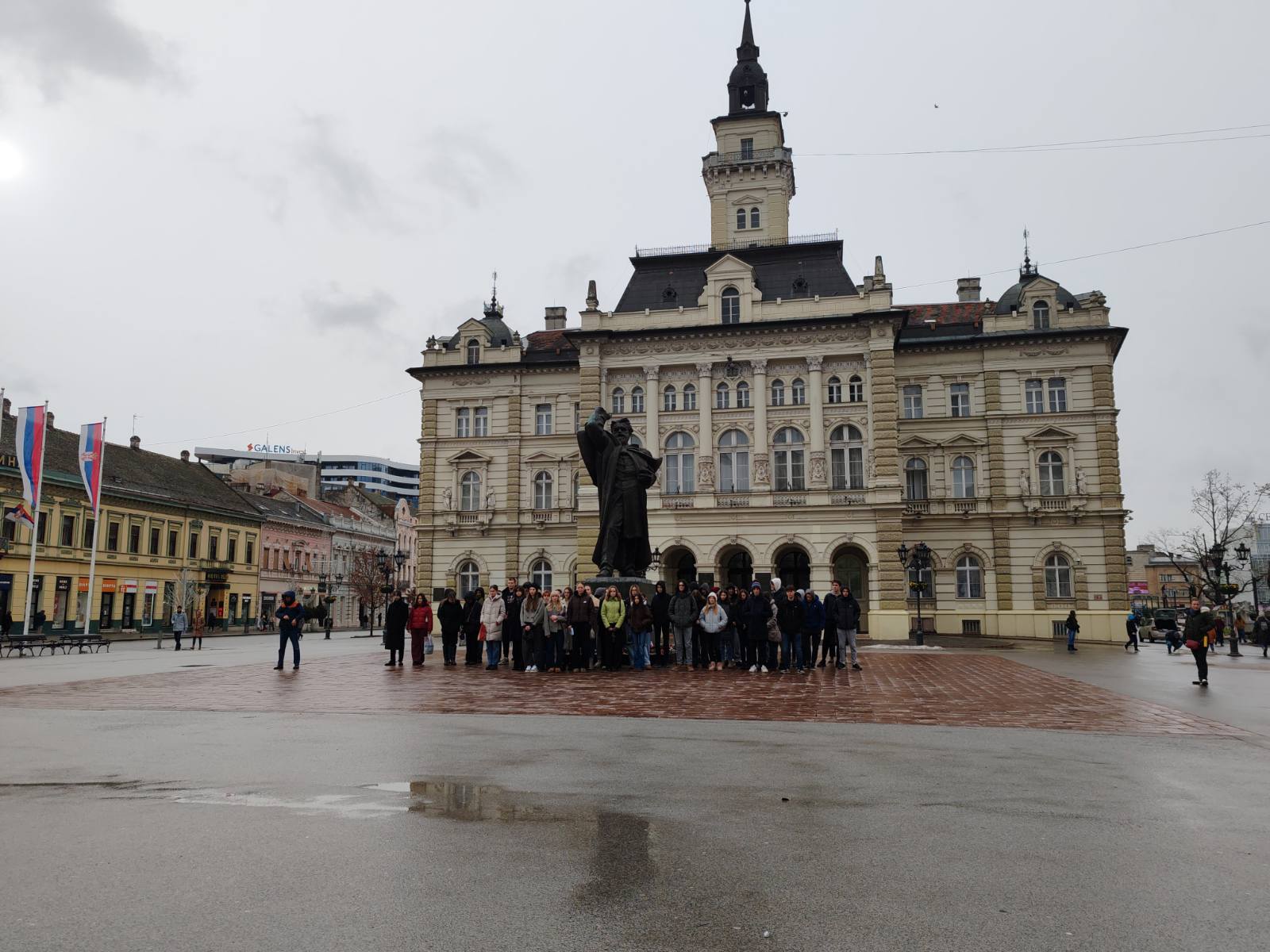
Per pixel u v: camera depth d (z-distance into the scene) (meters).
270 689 18.39
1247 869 6.21
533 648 23.20
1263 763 10.38
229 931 5.02
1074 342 53.59
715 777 9.22
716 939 4.95
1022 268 56.72
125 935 4.95
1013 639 49.25
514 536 58.78
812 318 51.12
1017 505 53.19
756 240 60.81
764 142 61.81
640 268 57.06
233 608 82.38
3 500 57.38
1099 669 26.94
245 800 8.10
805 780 9.12
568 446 59.06
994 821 7.49
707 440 52.03
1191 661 32.91
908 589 51.94
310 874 5.98
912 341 55.25
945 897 5.63
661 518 51.41
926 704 16.08
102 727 12.76
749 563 53.62
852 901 5.55
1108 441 52.59
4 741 11.40
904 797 8.39
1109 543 51.94
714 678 21.16
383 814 7.59
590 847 6.64
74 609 63.06
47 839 6.77
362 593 97.44
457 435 60.91
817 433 50.84
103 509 66.38
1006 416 53.91
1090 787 8.91
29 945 4.80
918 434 55.28
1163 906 5.49
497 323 62.25
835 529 49.56
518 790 8.55
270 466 106.69
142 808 7.79
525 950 4.80
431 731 12.35
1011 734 12.55
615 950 4.80
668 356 53.41
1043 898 5.62
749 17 65.44
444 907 5.41
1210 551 68.56
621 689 18.33
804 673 23.16
